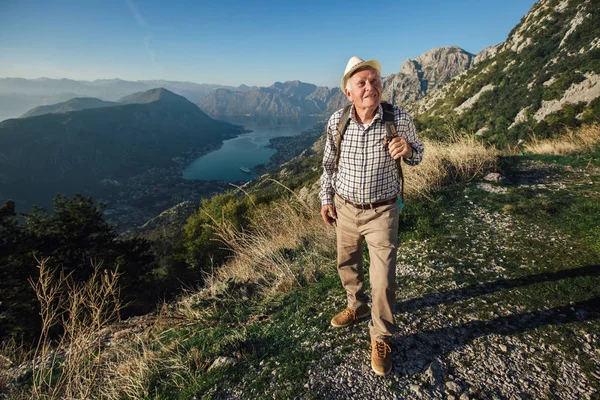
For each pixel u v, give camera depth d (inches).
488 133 2249.0
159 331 117.5
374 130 69.3
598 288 94.5
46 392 90.6
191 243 718.5
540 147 309.7
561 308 88.9
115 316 136.0
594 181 182.4
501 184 193.9
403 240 146.8
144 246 784.9
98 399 83.1
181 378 83.3
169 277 744.3
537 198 166.7
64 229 619.2
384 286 70.2
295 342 89.9
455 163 223.1
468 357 75.5
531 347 76.6
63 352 113.3
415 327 88.0
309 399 68.2
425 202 182.4
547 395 63.9
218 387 77.1
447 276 111.6
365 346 82.5
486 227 144.8
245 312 118.5
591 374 67.5
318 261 144.3
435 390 67.2
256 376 78.5
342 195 77.9
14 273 509.4
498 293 98.6
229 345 93.6
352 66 68.9
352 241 83.0
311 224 191.5
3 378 102.5
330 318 98.3
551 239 126.3
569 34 2659.9
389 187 72.5
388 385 69.6
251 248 168.6
